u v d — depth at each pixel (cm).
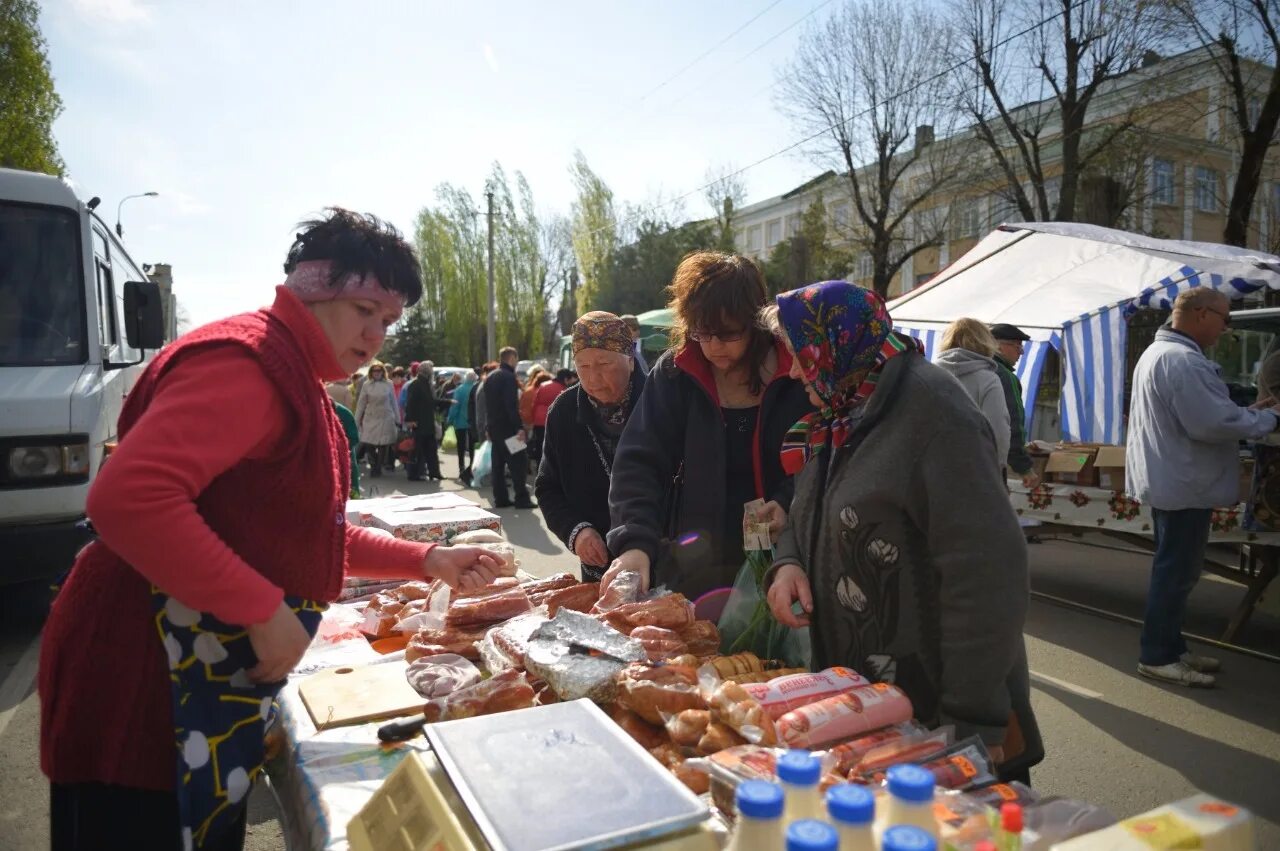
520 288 4316
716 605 241
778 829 94
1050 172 2239
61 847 139
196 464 118
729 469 246
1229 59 1195
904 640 173
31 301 497
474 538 311
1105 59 1550
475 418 1331
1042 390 1102
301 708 180
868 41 2003
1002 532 159
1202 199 2048
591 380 285
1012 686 179
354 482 512
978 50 1702
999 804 129
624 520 241
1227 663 456
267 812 316
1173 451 399
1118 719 384
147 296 520
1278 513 425
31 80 2353
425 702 179
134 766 134
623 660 177
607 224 3612
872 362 175
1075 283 698
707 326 224
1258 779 327
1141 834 99
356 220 147
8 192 500
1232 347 813
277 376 129
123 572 135
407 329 4466
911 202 2105
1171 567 419
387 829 124
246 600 122
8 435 449
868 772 137
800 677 165
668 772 127
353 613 262
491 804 116
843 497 175
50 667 136
